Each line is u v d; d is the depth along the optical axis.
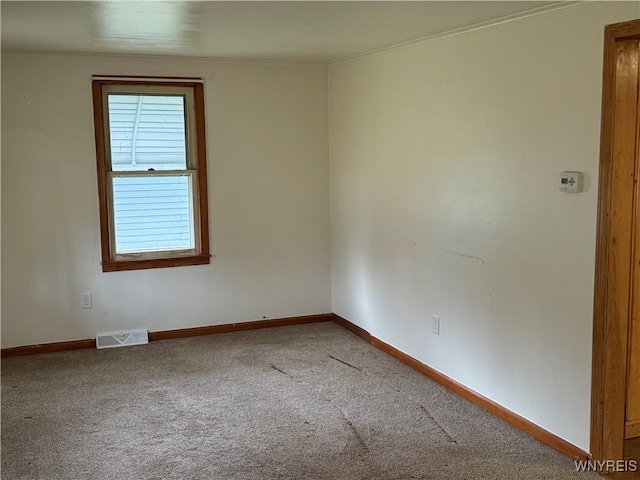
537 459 3.03
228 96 5.05
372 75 4.60
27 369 4.39
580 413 2.97
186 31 3.64
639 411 3.21
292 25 3.44
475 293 3.65
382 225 4.63
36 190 4.62
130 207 4.93
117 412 3.65
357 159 4.93
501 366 3.47
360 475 2.90
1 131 4.49
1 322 4.64
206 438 3.30
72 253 4.77
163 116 4.93
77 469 2.99
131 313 4.99
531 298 3.21
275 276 5.40
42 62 4.53
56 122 4.61
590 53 2.77
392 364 4.44
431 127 3.94
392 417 3.53
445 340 3.97
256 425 3.45
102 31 3.62
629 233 2.76
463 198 3.69
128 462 3.05
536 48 3.06
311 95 5.30
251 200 5.23
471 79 3.54
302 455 3.10
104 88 4.73
